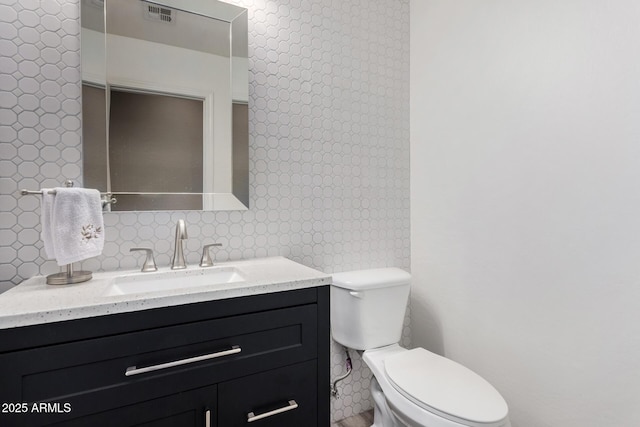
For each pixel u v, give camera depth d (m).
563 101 1.22
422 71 1.84
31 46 1.05
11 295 0.83
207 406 0.86
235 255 1.39
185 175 1.28
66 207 0.91
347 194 1.69
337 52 1.65
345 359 1.65
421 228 1.86
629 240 1.05
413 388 1.15
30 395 0.69
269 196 1.47
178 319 0.83
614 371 1.09
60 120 1.09
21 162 1.04
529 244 1.34
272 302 0.97
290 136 1.52
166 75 1.25
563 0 1.22
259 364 0.94
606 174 1.11
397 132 1.87
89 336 0.74
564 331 1.23
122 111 1.17
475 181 1.56
